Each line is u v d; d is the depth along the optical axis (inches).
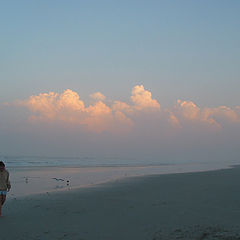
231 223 269.3
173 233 239.0
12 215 338.3
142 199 446.3
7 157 2972.4
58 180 877.2
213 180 741.9
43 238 237.8
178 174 1002.1
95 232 253.4
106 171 1317.7
